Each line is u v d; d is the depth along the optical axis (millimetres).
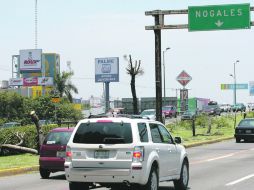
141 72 78750
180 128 83000
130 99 159750
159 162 20797
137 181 19406
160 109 48875
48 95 131250
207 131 72062
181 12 48969
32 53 190875
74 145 20047
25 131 46750
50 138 29656
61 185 26234
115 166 19500
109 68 138250
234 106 164375
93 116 21078
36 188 24938
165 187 24984
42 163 29469
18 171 32656
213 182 26484
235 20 49875
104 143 19719
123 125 19812
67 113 125250
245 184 25500
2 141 45031
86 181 19781
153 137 21000
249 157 42781
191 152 48562
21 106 131875
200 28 49938
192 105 98250
